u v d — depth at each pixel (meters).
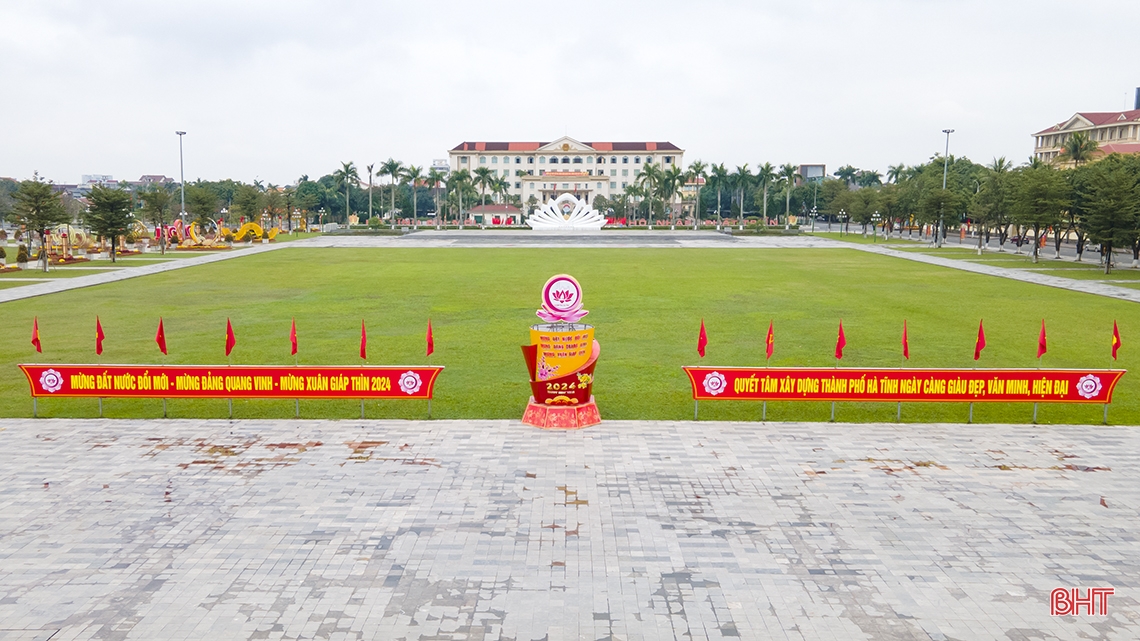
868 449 16.56
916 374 18.08
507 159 192.75
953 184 97.62
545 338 17.55
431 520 12.87
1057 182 59.28
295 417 18.64
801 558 11.64
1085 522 12.97
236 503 13.51
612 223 147.50
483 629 9.67
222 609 10.12
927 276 49.75
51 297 38.59
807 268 55.28
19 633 9.55
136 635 9.53
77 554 11.62
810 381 18.22
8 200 104.06
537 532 12.44
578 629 9.69
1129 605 10.38
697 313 33.88
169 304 36.28
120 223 58.53
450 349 26.28
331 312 33.97
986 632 9.73
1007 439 17.27
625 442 16.89
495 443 16.75
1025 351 26.12
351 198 173.50
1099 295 40.19
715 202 191.62
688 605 10.29
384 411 19.20
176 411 19.11
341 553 11.69
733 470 15.25
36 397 18.80
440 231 118.06
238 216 107.94
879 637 9.59
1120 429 17.98
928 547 12.02
